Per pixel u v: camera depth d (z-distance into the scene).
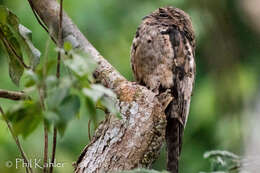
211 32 9.56
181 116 9.18
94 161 7.20
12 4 14.09
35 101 5.64
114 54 15.23
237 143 9.45
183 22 9.79
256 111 8.85
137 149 7.12
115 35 15.16
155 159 7.27
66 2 14.33
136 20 15.27
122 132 7.17
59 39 6.64
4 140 11.80
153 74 9.25
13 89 13.86
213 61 9.41
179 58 9.28
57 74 6.05
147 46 9.31
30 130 5.70
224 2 9.86
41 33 13.75
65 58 5.74
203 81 14.48
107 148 7.18
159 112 7.27
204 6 9.71
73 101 5.48
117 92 7.39
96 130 7.41
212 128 14.32
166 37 9.30
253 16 9.62
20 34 7.25
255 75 13.71
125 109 7.24
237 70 9.26
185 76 9.30
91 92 5.48
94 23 14.69
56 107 5.44
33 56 7.26
